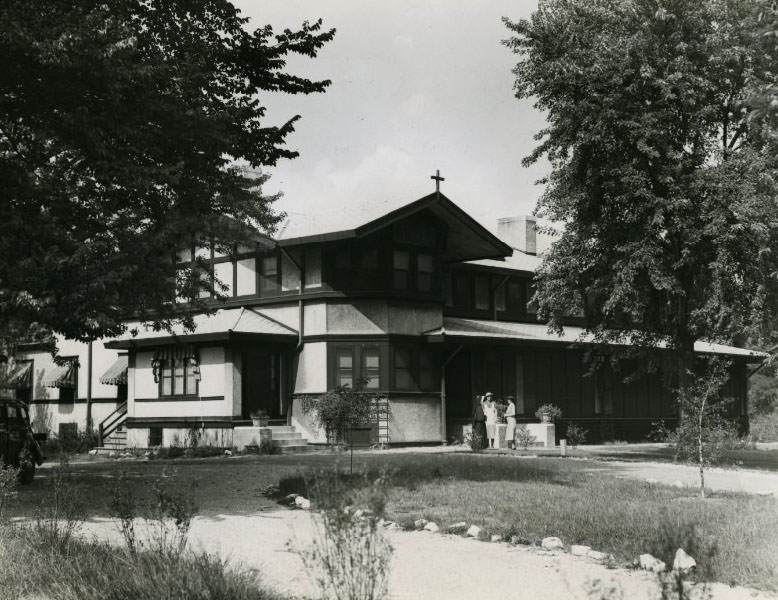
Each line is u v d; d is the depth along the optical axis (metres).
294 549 10.05
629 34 25.61
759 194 23.05
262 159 19.69
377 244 32.94
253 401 32.84
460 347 33.56
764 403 49.84
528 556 9.81
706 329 26.33
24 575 7.94
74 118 15.05
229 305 36.31
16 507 13.67
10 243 14.46
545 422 35.06
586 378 39.78
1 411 17.88
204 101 17.33
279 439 31.58
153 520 12.62
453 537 11.16
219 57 18.73
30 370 42.34
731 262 23.62
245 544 10.70
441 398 33.78
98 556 8.42
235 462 25.61
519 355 37.28
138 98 15.70
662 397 42.81
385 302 32.84
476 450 30.66
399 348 33.03
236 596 7.38
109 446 36.28
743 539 9.95
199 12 18.42
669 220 24.86
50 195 15.42
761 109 8.24
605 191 26.09
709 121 25.25
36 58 14.15
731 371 45.28
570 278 27.28
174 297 18.78
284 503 15.02
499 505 13.66
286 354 33.84
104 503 14.54
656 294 27.19
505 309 40.09
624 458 26.50
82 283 14.56
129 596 7.31
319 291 33.12
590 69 24.92
